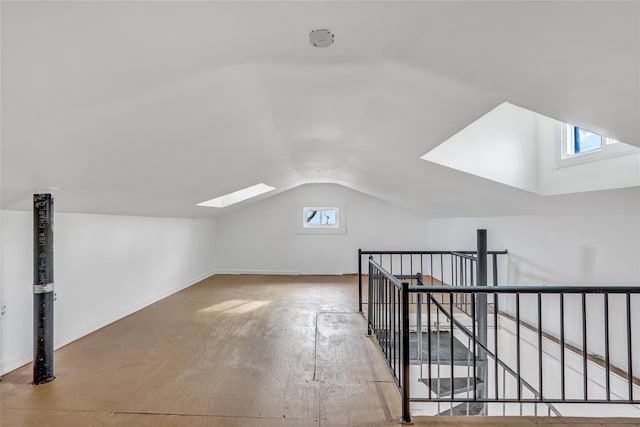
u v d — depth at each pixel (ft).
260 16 3.22
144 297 13.61
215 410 6.30
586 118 4.55
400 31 3.57
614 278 7.65
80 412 6.21
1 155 4.76
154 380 7.43
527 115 8.57
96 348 9.25
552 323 9.69
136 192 9.03
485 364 10.73
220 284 18.02
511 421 5.67
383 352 8.61
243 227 21.04
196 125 5.84
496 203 10.63
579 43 3.11
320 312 12.87
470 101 4.90
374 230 20.84
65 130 4.51
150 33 3.16
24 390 6.97
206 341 9.84
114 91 3.98
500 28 3.15
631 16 2.64
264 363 8.34
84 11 2.67
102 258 11.05
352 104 6.13
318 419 6.03
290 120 7.07
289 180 16.11
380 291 9.25
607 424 5.51
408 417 5.81
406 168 10.02
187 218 17.42
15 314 7.97
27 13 2.56
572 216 8.89
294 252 21.01
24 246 8.20
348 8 3.13
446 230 17.84
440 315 13.20
